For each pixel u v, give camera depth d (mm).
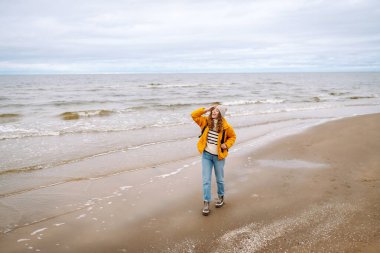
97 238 4223
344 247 3768
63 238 4223
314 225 4379
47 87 52094
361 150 8555
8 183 6477
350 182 6086
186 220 4707
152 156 8695
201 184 6367
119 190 6066
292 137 10805
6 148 9562
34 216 4930
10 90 43812
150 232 4363
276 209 4973
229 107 22766
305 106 23562
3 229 4480
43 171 7320
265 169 7207
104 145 10031
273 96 33531
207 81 82750
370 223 4344
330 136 10617
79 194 5867
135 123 14992
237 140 10680
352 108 22078
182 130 12984
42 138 11109
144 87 51750
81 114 18219
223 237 4160
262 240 4039
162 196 5719
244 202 5297
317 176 6555
